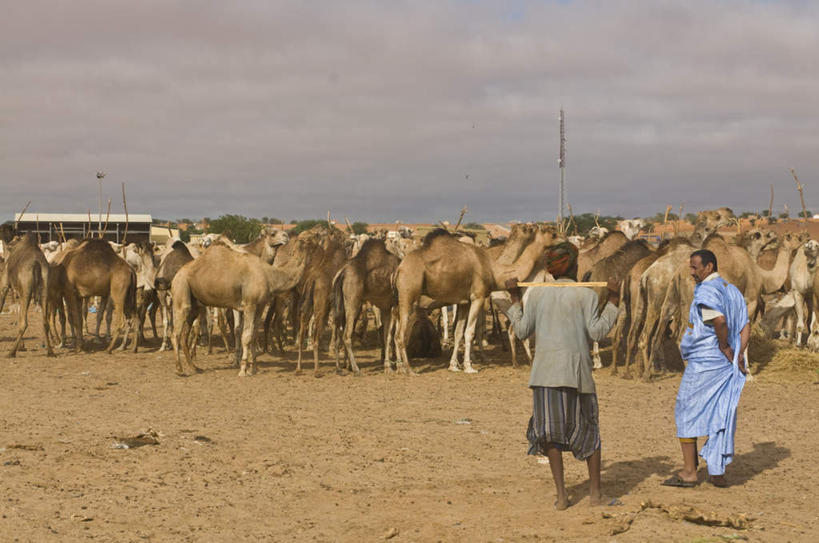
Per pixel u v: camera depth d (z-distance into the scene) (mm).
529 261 14547
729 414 6637
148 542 5434
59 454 7852
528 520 5750
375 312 18344
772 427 9312
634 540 5188
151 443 8438
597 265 14727
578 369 5910
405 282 13781
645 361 13094
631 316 13766
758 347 14805
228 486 6836
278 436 8836
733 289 6777
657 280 13086
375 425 9484
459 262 14039
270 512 6137
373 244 14289
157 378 13156
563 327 5969
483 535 5453
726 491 6578
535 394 6031
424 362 15773
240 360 14727
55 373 13539
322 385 12625
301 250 13992
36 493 6508
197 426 9344
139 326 18250
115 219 58406
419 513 6051
